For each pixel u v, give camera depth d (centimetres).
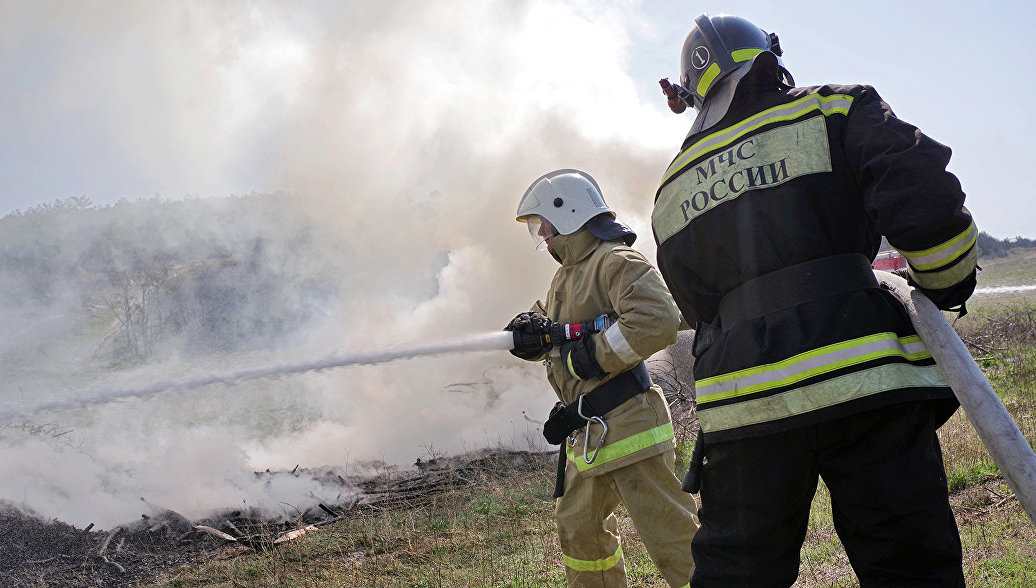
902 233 149
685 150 195
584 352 262
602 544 277
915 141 152
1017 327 1058
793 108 174
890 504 152
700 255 185
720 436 170
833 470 162
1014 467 147
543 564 372
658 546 257
